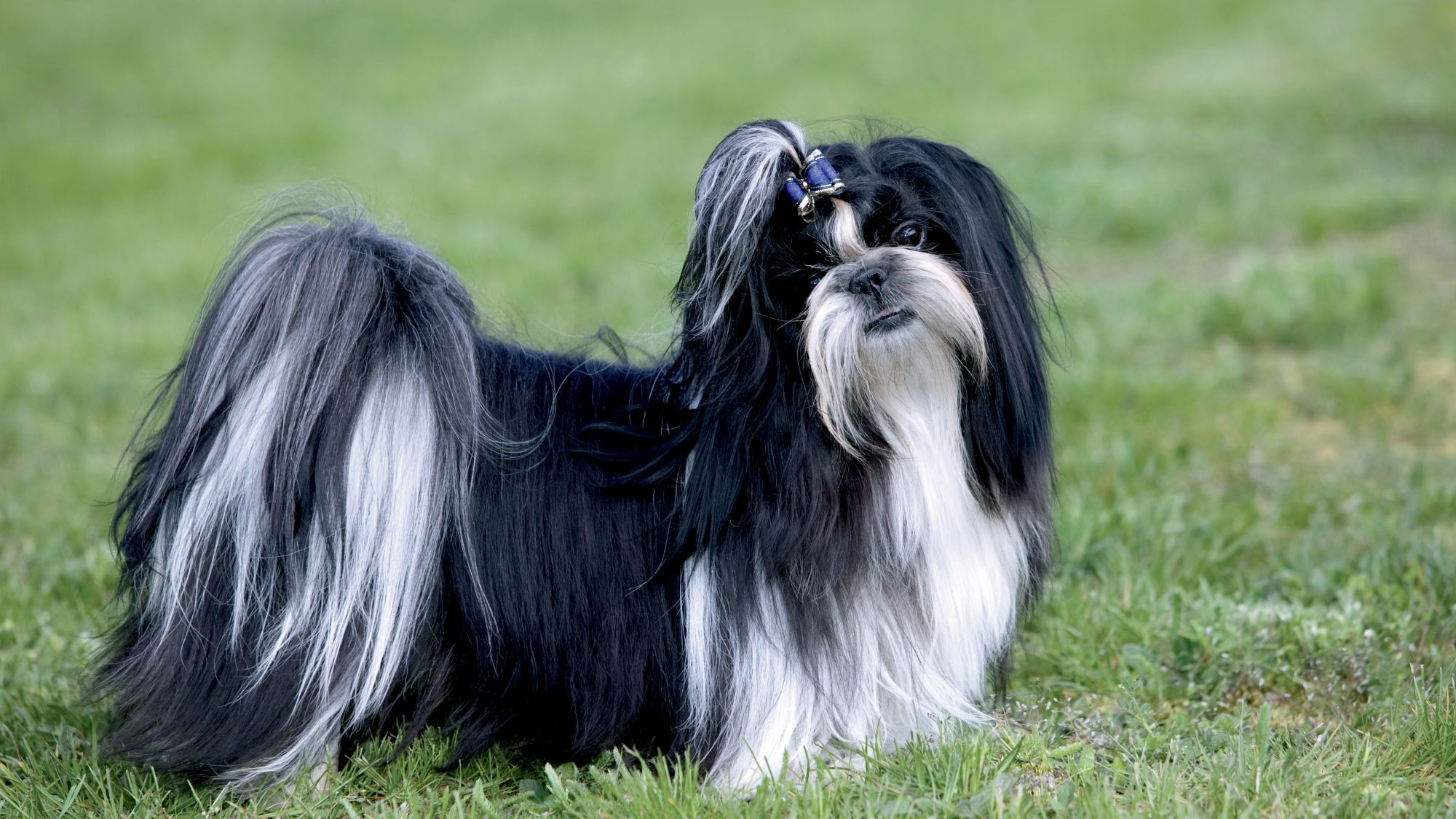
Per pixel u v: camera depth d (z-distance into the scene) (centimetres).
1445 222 1262
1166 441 825
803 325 446
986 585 489
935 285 438
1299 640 566
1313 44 2359
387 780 486
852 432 452
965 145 1714
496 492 475
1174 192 1417
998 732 496
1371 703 521
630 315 1098
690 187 1612
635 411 488
